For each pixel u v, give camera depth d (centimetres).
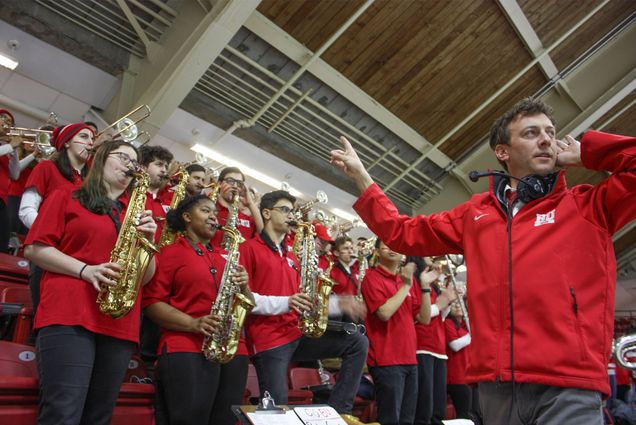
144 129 654
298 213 347
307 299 281
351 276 385
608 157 136
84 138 301
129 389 238
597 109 907
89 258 211
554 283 130
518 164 156
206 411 236
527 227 141
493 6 793
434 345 392
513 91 927
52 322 191
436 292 452
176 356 235
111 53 646
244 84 748
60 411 181
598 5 844
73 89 657
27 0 571
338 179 932
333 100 838
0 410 193
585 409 121
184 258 260
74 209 214
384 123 880
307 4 703
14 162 402
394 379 335
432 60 831
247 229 430
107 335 204
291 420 178
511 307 135
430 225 168
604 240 134
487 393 136
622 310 1495
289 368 378
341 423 189
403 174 965
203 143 772
